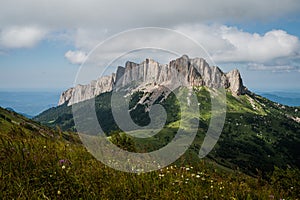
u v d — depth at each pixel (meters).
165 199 6.09
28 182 5.57
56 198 5.31
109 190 6.00
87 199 5.55
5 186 5.30
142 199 6.02
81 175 6.22
